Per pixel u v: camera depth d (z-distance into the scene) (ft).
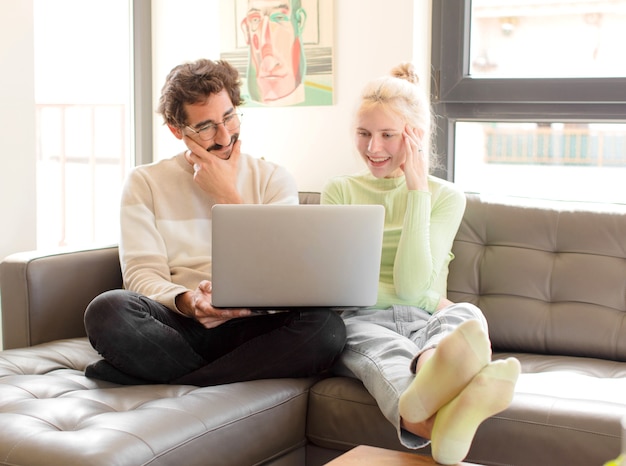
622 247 7.79
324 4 9.87
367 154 7.65
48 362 7.02
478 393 4.68
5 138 8.95
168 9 10.89
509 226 8.19
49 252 7.81
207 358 6.93
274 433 6.13
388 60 9.62
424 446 5.79
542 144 9.55
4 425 5.34
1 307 7.64
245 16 10.35
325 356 6.56
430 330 6.50
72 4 13.32
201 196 7.73
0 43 8.84
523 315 7.87
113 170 14.28
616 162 9.27
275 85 10.26
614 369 7.25
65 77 13.97
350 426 6.25
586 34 9.21
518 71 9.52
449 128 9.84
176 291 6.79
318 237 6.25
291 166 10.28
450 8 9.64
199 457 5.47
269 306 6.38
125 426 5.28
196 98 7.48
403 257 7.32
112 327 6.31
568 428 5.52
